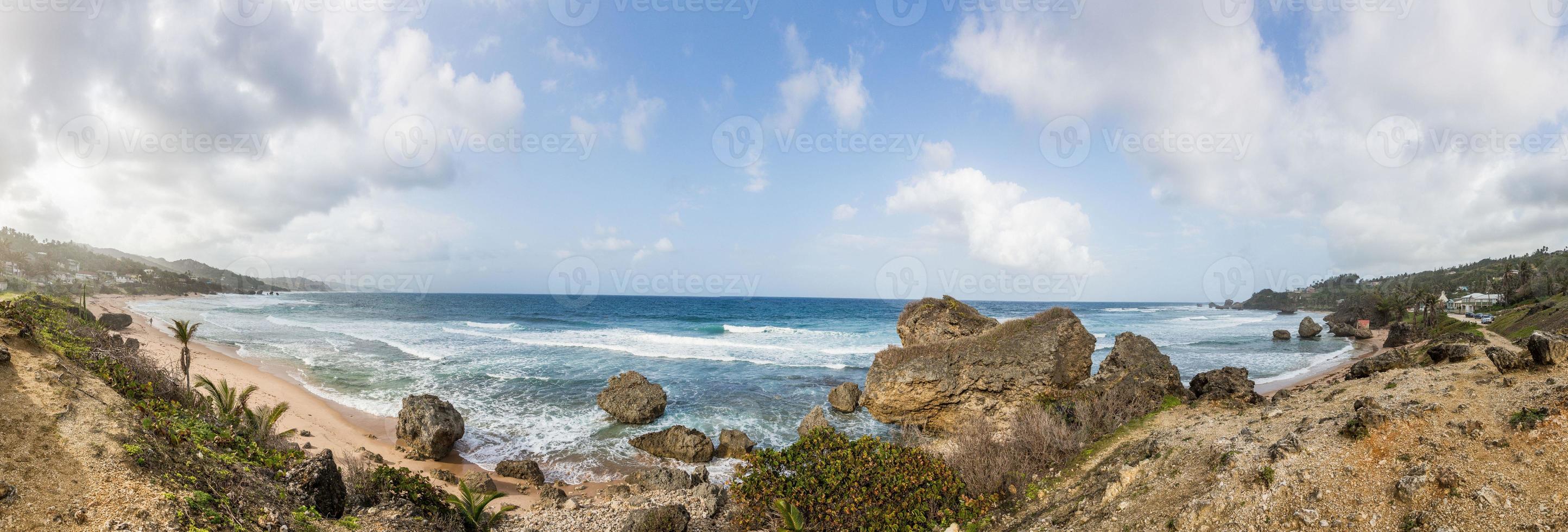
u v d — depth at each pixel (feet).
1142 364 63.41
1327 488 25.38
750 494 39.63
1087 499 34.53
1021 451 44.19
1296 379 110.93
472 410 84.79
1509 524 19.97
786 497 37.88
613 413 81.51
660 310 362.74
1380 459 25.95
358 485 39.40
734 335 194.49
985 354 67.10
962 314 80.69
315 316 244.01
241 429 44.60
